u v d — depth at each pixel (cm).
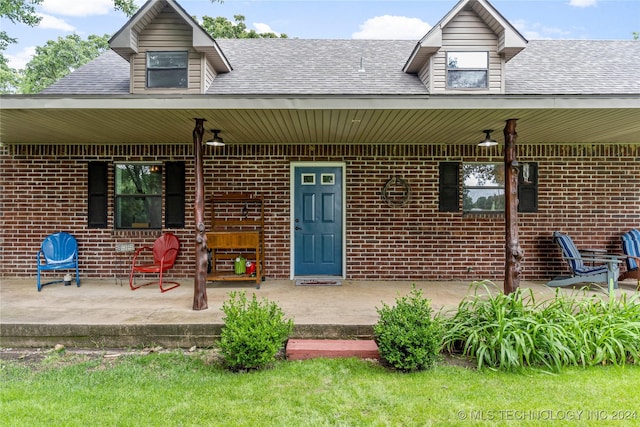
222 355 396
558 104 424
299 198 702
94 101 426
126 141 664
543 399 299
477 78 601
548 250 693
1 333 419
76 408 285
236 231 671
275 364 372
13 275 691
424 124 524
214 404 292
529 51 745
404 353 348
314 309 490
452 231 691
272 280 682
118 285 642
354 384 326
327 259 707
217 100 425
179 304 512
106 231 688
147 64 593
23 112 451
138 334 421
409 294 574
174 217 689
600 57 720
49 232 688
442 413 280
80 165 688
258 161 689
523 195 693
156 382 330
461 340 392
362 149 689
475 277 691
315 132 586
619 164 691
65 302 521
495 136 619
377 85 617
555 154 689
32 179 686
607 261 602
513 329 370
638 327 377
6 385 323
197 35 571
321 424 266
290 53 747
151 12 578
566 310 413
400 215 691
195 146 492
